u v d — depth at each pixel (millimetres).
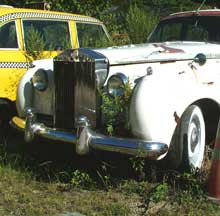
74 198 6059
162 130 5918
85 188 6336
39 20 8781
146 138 5914
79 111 6457
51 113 6914
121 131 6137
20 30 8477
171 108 5977
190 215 5535
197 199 5879
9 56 8242
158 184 6145
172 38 7902
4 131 8508
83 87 6387
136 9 10203
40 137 6766
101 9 13000
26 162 7211
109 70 6262
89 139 6145
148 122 5879
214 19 7586
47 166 7008
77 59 6410
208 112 6734
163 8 14414
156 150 5816
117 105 6082
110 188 6258
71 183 6430
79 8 12727
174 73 6309
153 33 8156
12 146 7973
